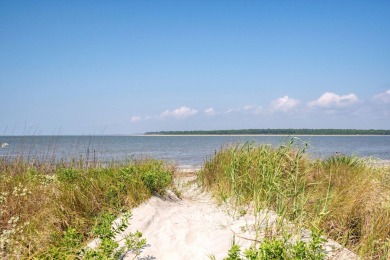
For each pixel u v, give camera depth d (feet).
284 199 16.42
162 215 19.35
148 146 157.28
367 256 12.32
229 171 23.08
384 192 18.34
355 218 15.64
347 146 145.79
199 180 28.99
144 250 14.62
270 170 19.06
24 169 27.81
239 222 16.99
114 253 13.83
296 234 14.37
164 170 30.01
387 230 13.88
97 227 16.25
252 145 24.77
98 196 20.20
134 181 22.36
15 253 14.05
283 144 19.79
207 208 20.66
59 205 17.80
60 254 13.15
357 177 20.88
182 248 14.64
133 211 19.45
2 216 17.03
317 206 16.05
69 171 24.85
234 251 11.20
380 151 104.22
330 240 14.08
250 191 20.13
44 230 15.99
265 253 11.15
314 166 24.12
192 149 122.83
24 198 18.44
